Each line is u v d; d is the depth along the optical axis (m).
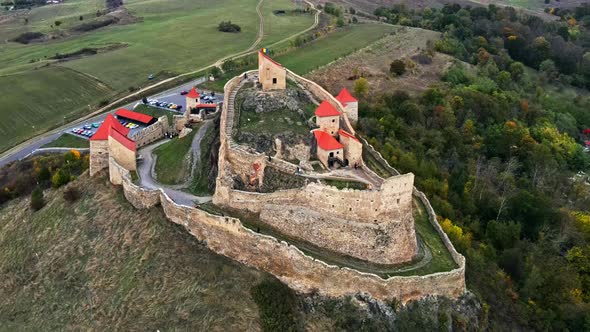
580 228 117.75
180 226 89.94
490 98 168.75
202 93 189.62
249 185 92.31
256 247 81.88
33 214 110.69
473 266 94.75
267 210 86.06
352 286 78.31
